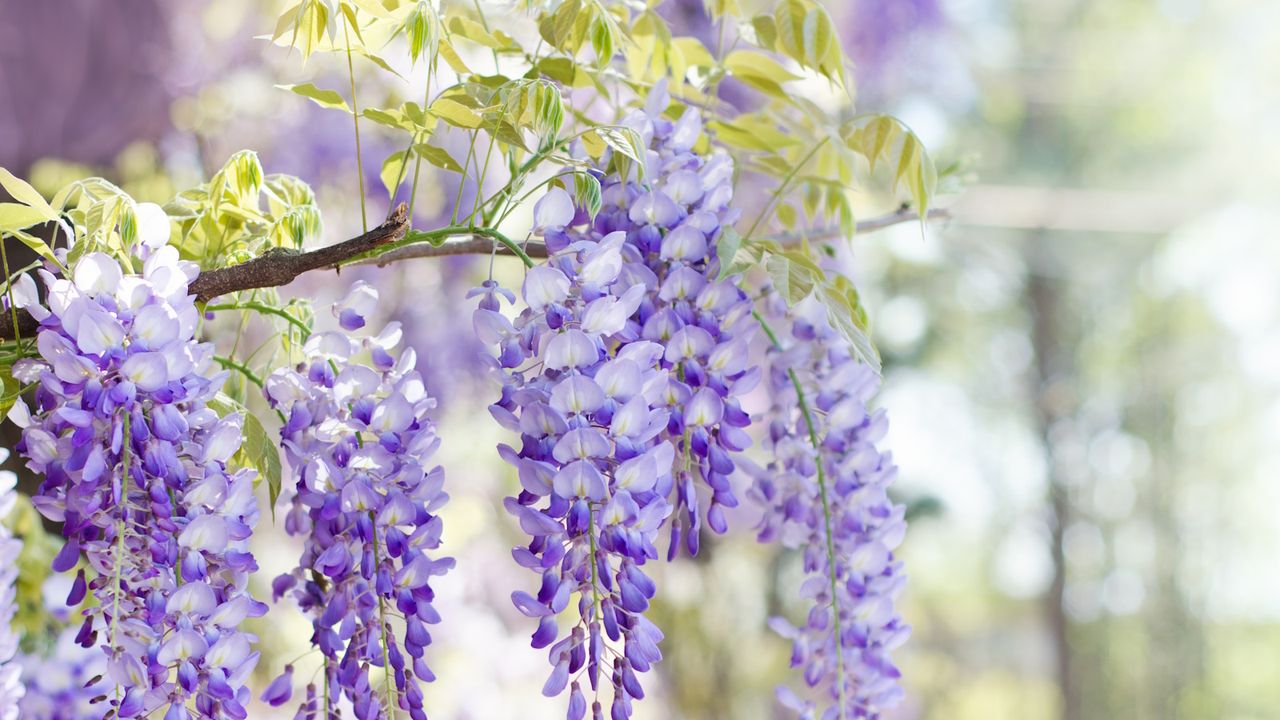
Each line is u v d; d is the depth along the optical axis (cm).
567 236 126
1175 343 904
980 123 779
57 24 238
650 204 129
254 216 136
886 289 773
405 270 354
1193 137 771
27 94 236
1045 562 921
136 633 121
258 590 271
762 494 141
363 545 126
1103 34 781
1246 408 908
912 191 141
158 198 256
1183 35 767
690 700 462
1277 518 909
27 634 151
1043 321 871
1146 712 898
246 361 136
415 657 126
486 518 434
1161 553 905
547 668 379
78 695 151
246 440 131
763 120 151
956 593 1118
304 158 290
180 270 122
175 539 122
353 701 126
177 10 255
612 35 134
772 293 141
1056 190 734
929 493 718
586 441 122
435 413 361
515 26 149
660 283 130
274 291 137
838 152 146
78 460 121
